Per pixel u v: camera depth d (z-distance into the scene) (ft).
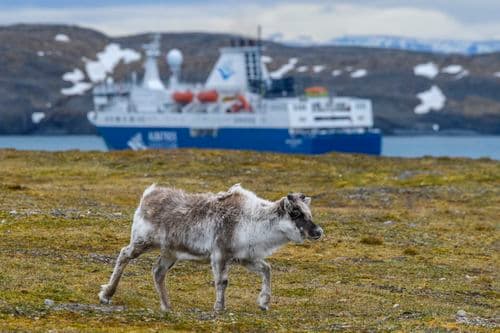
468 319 205.16
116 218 373.81
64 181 522.47
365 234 370.73
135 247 211.82
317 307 227.20
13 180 517.96
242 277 266.98
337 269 293.02
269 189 509.76
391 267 301.63
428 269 301.02
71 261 273.54
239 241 207.21
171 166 601.62
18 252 282.36
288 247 330.34
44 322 178.19
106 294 213.05
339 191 508.12
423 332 183.11
